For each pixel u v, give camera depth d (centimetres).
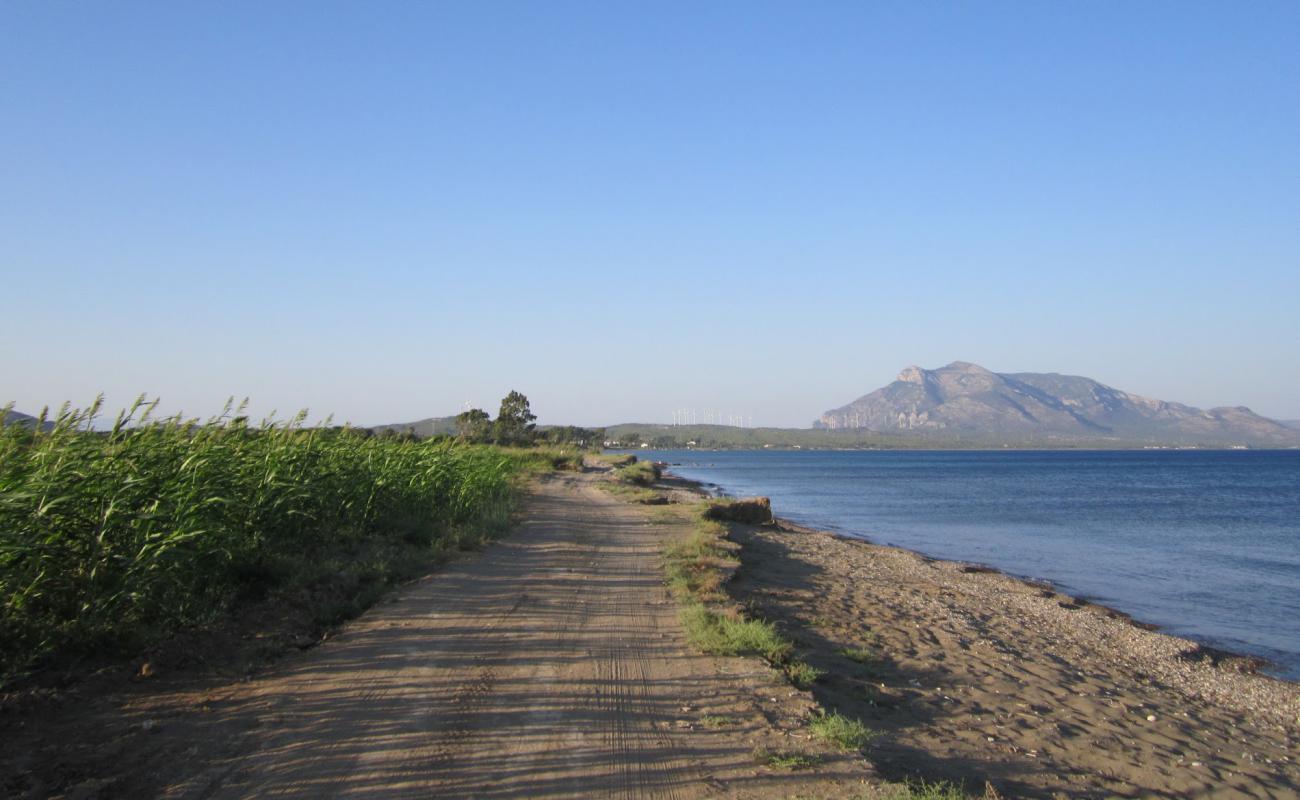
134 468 890
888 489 7562
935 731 841
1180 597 2256
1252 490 7644
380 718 659
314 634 916
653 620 1073
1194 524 4291
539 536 1947
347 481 1518
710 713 711
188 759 564
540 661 848
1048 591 2189
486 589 1230
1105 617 1878
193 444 1050
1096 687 1205
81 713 635
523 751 604
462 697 721
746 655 916
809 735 671
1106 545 3388
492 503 2325
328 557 1248
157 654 767
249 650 820
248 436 1266
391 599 1105
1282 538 3662
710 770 586
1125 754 900
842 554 2427
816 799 544
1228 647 1695
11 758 548
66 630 733
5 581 706
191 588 908
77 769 538
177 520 889
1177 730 1048
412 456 1873
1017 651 1367
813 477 10119
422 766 567
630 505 3086
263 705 678
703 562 1614
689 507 3011
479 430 7700
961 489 7606
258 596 997
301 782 534
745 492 6788
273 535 1201
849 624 1340
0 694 645
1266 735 1108
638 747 623
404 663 816
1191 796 809
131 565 789
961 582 2150
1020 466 15088
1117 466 15212
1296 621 1959
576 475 5241
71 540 786
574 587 1291
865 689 952
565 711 696
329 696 707
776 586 1616
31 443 867
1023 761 802
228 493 1046
